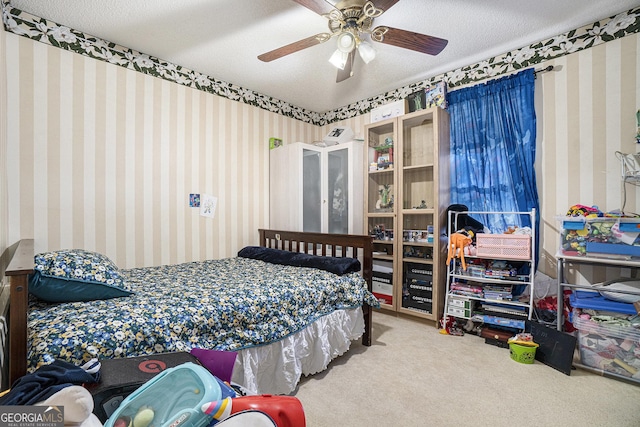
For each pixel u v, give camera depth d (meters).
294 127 3.91
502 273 2.40
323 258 2.44
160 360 1.07
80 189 2.32
